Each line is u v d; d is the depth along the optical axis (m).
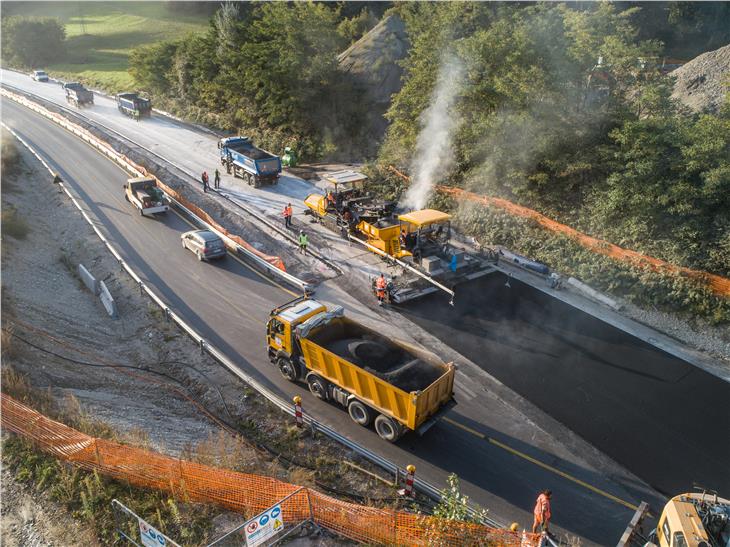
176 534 10.42
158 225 29.22
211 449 13.44
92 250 26.20
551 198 26.59
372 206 27.11
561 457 14.41
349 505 10.99
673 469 14.08
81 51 81.00
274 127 43.75
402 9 47.38
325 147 40.25
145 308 21.28
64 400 13.99
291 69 40.44
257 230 28.78
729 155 21.05
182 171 37.47
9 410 12.66
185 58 51.78
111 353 18.41
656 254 22.42
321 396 16.14
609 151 23.86
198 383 16.89
